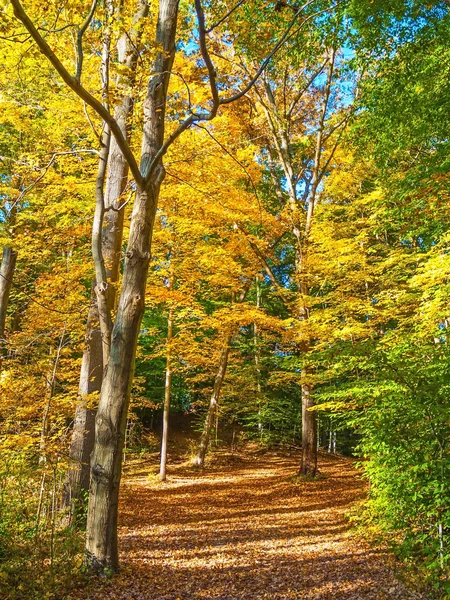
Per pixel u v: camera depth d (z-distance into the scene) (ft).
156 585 18.10
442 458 17.17
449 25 28.07
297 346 49.24
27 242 35.22
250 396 67.56
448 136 29.32
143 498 39.58
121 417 18.85
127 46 23.38
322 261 41.57
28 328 32.12
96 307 27.81
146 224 19.47
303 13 30.71
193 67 27.55
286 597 17.61
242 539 27.07
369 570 20.08
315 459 48.34
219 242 43.55
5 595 15.46
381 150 34.22
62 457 23.16
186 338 46.80
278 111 52.37
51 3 16.30
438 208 25.30
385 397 19.30
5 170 34.01
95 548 18.21
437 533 18.35
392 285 43.32
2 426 24.58
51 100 28.17
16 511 21.09
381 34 30.04
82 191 31.94
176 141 30.17
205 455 64.39
